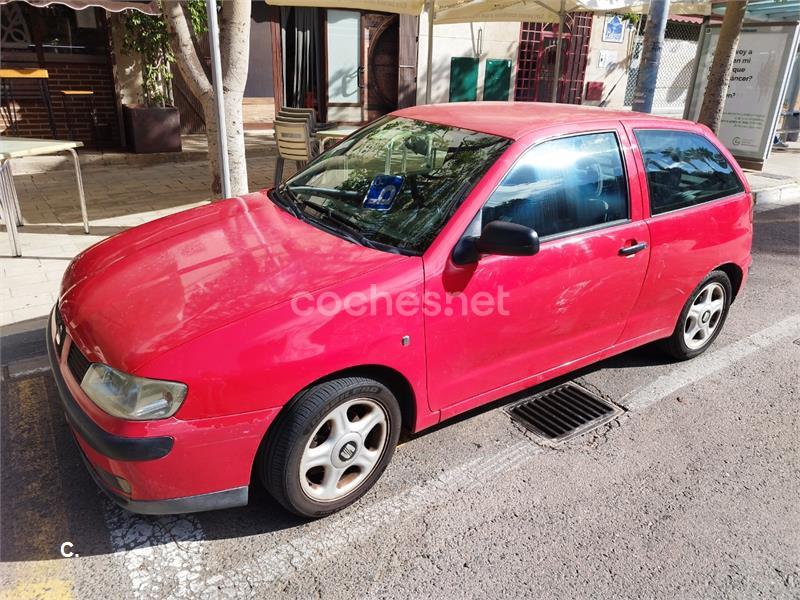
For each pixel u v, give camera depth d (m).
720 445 3.45
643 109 6.75
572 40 13.68
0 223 6.34
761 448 3.44
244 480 2.47
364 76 11.76
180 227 3.23
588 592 2.44
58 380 2.60
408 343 2.72
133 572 2.45
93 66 9.67
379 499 2.91
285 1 7.97
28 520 2.69
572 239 3.21
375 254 2.80
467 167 3.08
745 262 4.35
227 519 2.75
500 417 3.62
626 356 4.44
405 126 3.63
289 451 2.49
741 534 2.79
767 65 10.26
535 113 3.61
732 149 10.98
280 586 2.41
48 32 9.23
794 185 10.03
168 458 2.28
